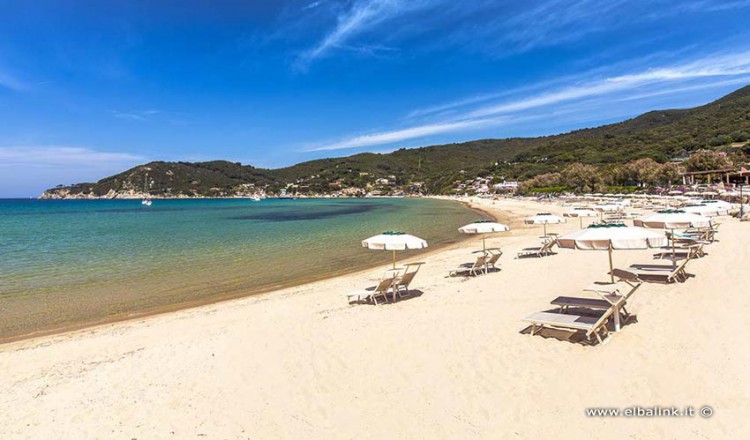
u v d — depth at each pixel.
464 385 5.35
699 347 5.82
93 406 5.56
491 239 22.36
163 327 9.09
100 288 12.98
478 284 10.98
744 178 48.00
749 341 5.85
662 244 6.35
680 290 8.73
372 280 13.09
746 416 4.18
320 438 4.46
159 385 6.08
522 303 8.81
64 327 9.34
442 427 4.46
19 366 7.14
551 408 4.66
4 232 31.42
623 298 6.71
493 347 6.47
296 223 39.59
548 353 6.08
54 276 14.74
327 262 17.16
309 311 9.57
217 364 6.71
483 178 154.38
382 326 7.96
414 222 38.56
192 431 4.79
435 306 9.16
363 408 5.00
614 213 27.83
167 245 23.05
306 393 5.49
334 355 6.69
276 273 15.04
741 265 10.48
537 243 19.14
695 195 36.12
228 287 13.02
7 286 13.27
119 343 8.15
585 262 12.85
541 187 95.94
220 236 27.81
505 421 4.47
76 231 32.16
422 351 6.56
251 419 4.96
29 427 5.10
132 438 4.73
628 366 5.46
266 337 7.80
